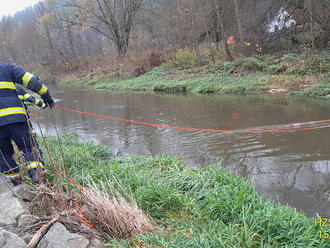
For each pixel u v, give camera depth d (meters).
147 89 18.31
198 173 4.12
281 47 18.41
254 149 5.61
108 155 5.88
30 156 3.58
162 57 25.23
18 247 2.27
